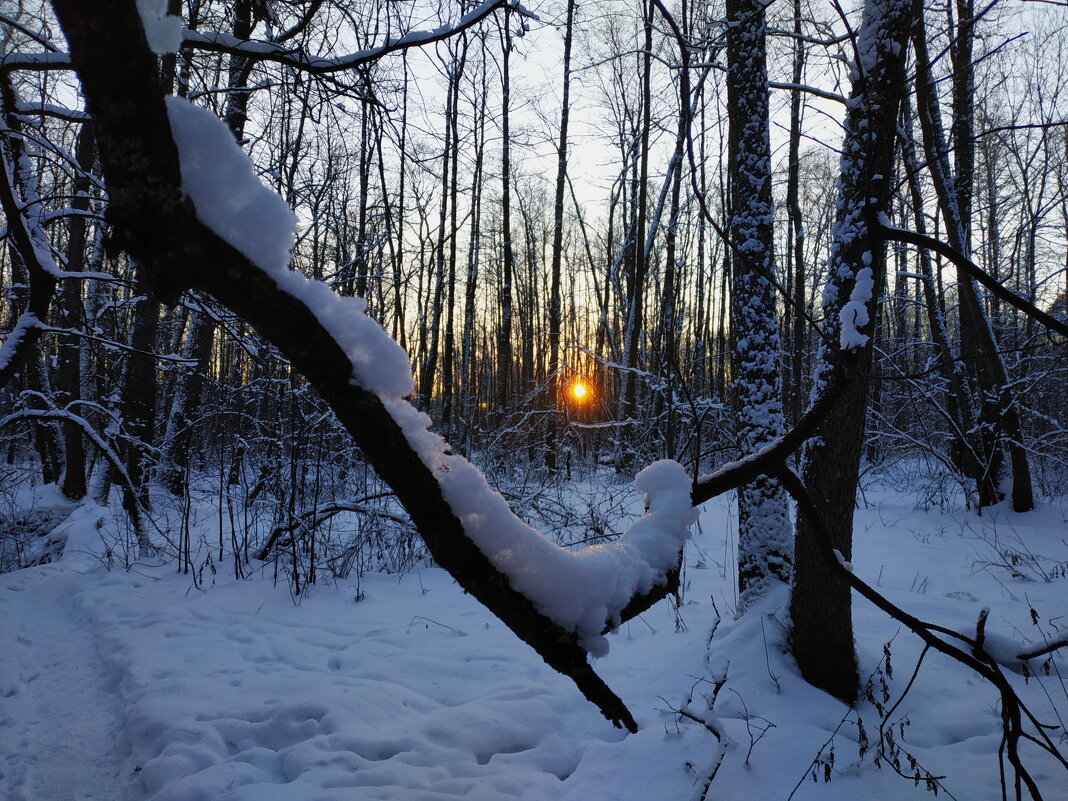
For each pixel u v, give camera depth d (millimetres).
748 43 5977
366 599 7168
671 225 16891
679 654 5191
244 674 5250
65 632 6332
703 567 7824
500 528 782
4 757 4199
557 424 11773
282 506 8023
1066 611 5898
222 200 566
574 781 3781
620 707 896
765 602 5266
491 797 3617
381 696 4812
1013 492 10312
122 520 9875
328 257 9883
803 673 4672
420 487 727
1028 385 10969
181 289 592
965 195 11031
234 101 6520
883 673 4812
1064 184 14078
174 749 4113
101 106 531
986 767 3775
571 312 27203
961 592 6492
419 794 3652
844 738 4070
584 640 836
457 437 11320
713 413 10133
